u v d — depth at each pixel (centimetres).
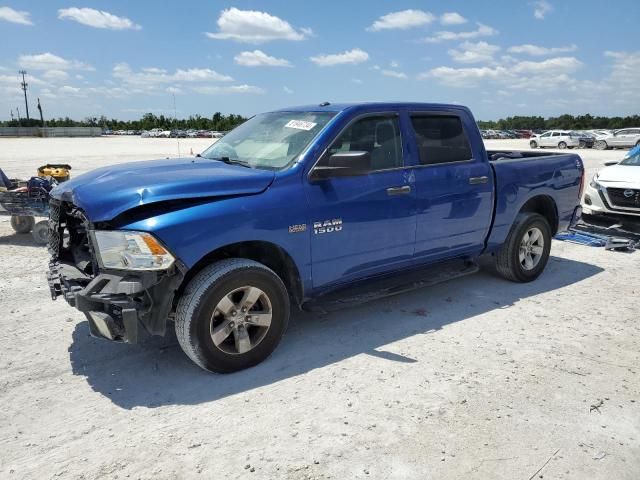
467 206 523
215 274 365
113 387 371
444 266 567
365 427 320
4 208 768
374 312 514
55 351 427
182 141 5659
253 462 288
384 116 469
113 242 345
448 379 380
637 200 812
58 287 409
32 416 335
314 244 415
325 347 434
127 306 340
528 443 306
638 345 442
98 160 2522
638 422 329
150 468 284
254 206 380
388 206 457
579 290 587
